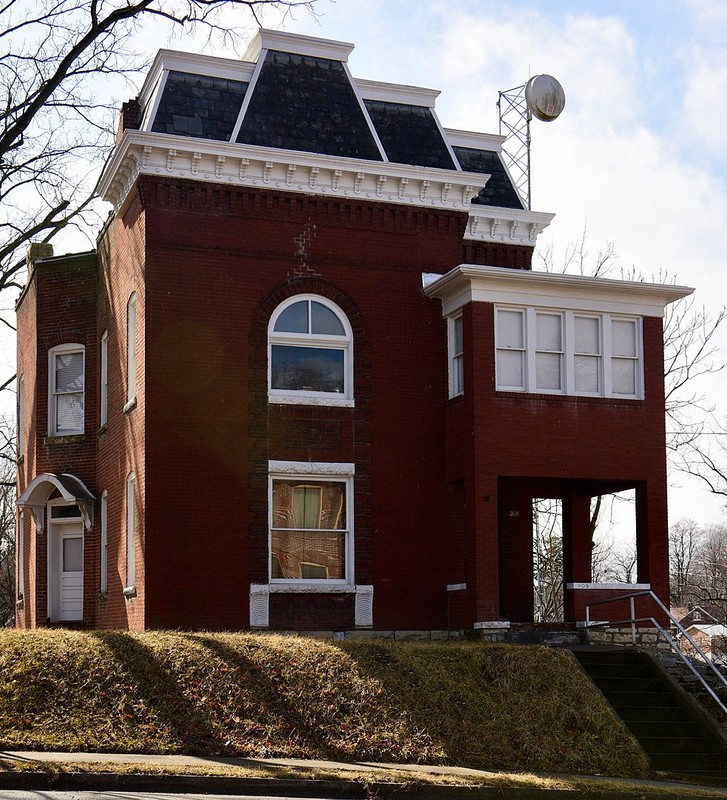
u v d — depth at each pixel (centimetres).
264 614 2292
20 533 3172
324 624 2344
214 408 2322
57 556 2836
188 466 2286
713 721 1986
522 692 1903
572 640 2331
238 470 2322
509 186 2866
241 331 2364
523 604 2645
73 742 1567
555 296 2433
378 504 2422
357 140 2545
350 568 2392
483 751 1739
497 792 1542
